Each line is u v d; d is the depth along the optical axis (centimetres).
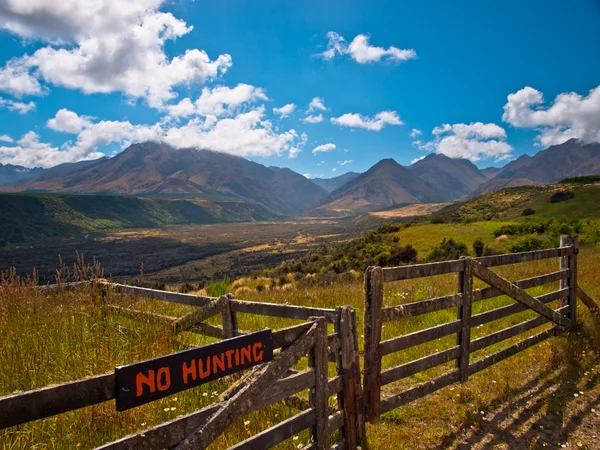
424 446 400
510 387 529
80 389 197
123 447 211
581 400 500
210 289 1145
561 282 734
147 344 457
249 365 275
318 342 331
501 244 4578
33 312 505
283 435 305
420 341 442
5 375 373
